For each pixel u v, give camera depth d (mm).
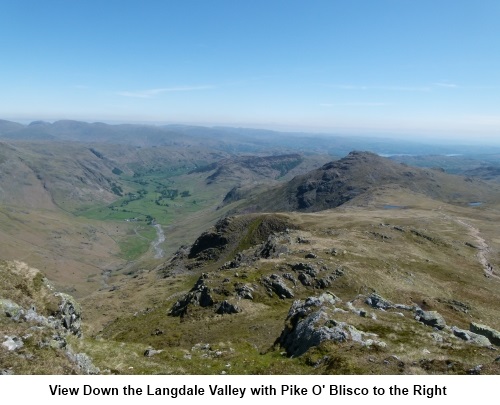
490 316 74375
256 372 28281
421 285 87750
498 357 26406
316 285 75750
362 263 89250
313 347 29984
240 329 54500
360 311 38812
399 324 35812
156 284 148875
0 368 19172
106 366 28297
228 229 199125
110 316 109000
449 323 59750
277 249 108562
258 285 73500
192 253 199125
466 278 103312
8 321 23844
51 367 21000
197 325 61219
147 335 62906
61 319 33406
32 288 33531
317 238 119375
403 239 135250
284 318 56094
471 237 176500
